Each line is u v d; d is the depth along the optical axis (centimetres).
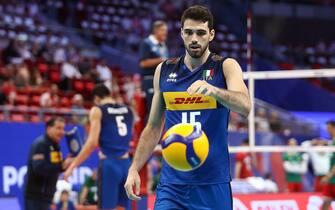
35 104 4078
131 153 2344
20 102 4006
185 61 1223
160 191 1230
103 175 2091
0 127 3194
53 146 2178
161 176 1247
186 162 1117
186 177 1200
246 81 2705
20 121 3338
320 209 2444
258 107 4634
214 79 1188
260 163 3522
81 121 3584
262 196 2345
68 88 4669
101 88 2131
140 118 2289
